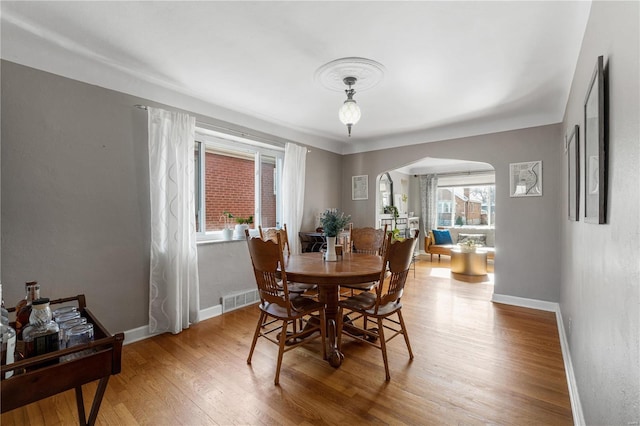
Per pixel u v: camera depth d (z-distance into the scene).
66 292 2.27
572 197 2.16
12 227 2.04
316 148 4.71
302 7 1.68
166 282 2.79
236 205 3.77
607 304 1.11
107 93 2.47
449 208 7.88
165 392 1.89
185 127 2.87
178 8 1.70
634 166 0.81
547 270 3.46
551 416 1.66
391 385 1.96
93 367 1.11
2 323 1.12
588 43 1.63
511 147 3.70
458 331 2.83
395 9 1.68
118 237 2.54
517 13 1.70
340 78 2.54
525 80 2.58
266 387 1.94
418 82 2.62
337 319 2.46
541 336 2.71
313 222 4.64
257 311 3.43
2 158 2.00
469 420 1.63
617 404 0.96
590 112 1.34
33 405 1.77
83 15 1.77
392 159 4.71
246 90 2.84
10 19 1.81
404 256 2.16
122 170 2.56
